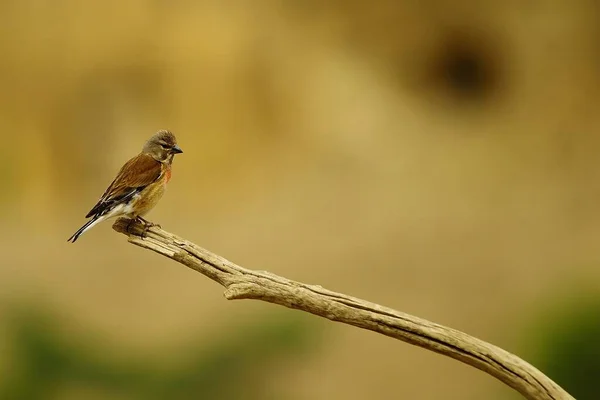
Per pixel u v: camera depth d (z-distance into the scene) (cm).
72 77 1669
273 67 1727
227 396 1166
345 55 1784
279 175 1678
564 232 1555
